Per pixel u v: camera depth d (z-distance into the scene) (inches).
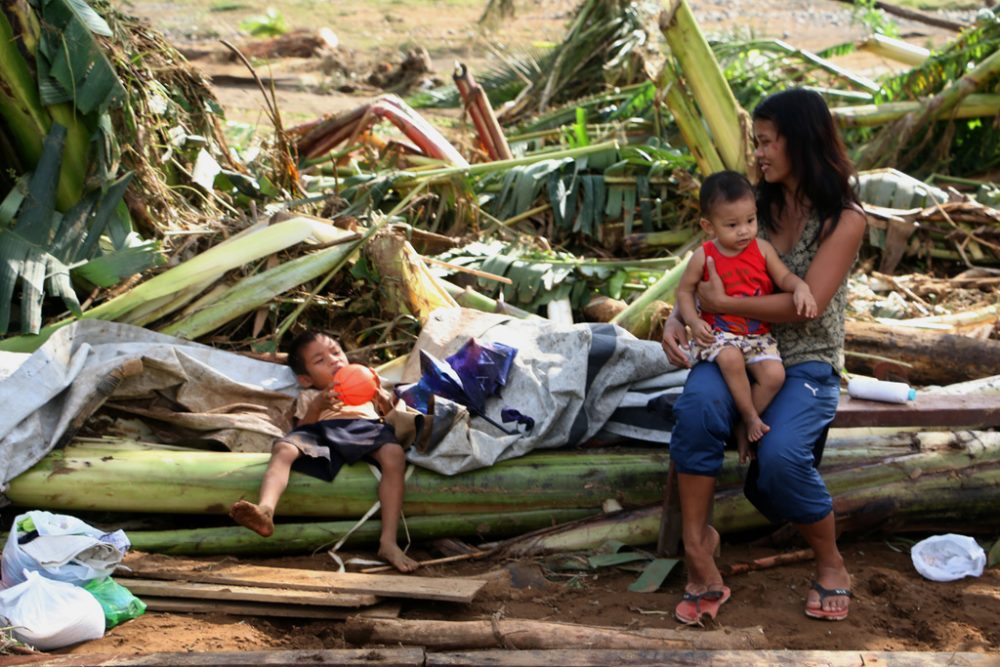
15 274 199.9
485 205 301.6
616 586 160.7
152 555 159.3
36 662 130.6
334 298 213.0
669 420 179.2
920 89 357.7
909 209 291.3
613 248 294.2
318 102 557.9
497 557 169.0
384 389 186.2
